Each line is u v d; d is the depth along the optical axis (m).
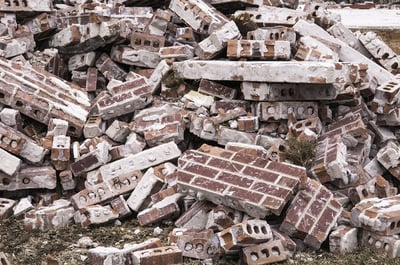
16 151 6.38
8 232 6.12
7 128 6.46
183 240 5.90
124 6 7.62
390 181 6.59
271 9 7.45
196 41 7.26
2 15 7.13
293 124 6.54
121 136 6.67
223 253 5.84
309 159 6.37
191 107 6.77
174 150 6.48
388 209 5.97
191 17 7.21
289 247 5.90
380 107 6.70
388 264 5.82
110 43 7.21
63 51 7.31
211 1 7.63
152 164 6.46
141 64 7.20
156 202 6.24
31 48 7.20
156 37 7.22
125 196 6.38
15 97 6.58
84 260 5.87
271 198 5.90
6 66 6.82
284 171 6.04
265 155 6.42
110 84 6.98
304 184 6.04
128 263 5.75
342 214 6.11
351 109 6.82
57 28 7.36
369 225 5.93
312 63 6.46
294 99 6.59
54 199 6.45
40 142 6.54
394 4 14.37
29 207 6.29
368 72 7.07
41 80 6.89
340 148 6.37
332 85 6.54
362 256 5.89
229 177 6.06
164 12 7.27
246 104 6.71
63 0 8.00
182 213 6.25
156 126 6.61
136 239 6.07
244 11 7.45
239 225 5.81
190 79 6.90
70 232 6.15
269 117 6.60
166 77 6.97
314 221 5.96
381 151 6.58
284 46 6.77
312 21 7.39
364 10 12.27
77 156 6.49
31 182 6.41
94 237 6.10
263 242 5.84
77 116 6.67
